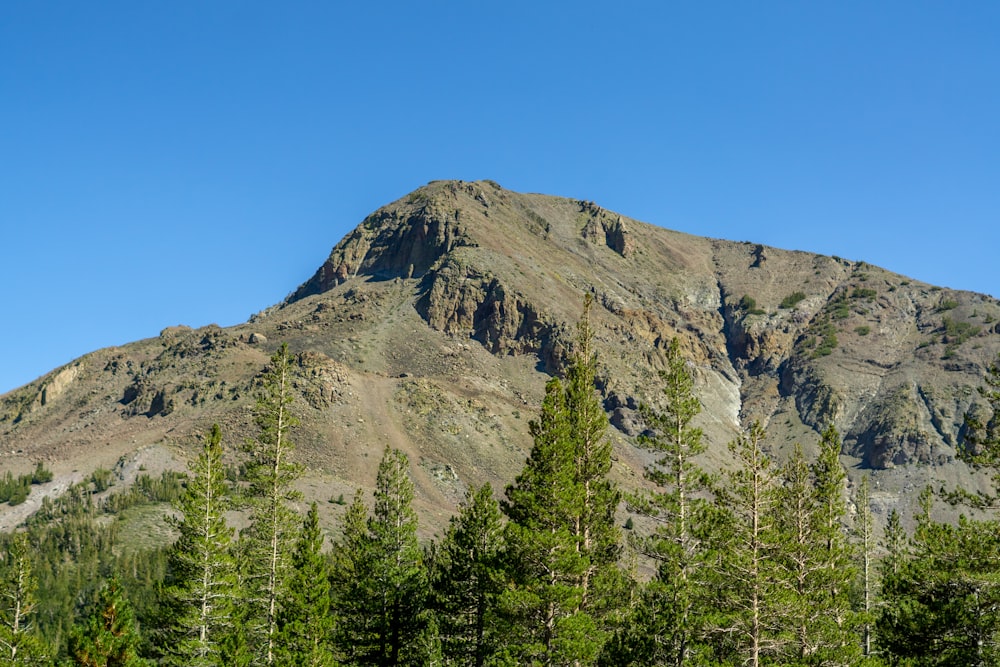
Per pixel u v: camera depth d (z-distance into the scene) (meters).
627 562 60.88
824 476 54.84
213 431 55.12
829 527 52.16
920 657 37.12
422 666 50.41
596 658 46.28
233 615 51.06
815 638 44.91
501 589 47.56
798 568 48.38
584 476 52.75
